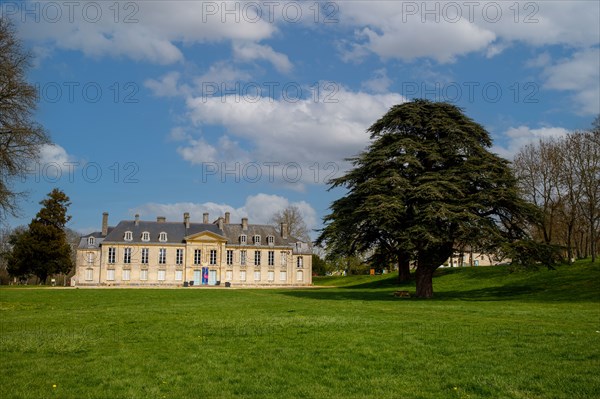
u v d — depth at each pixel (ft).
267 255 313.53
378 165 121.49
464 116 124.98
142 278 296.92
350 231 123.75
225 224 320.50
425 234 108.68
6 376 35.24
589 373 35.42
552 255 117.08
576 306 90.12
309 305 92.84
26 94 100.89
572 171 170.30
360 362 39.47
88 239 299.58
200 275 302.04
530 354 41.63
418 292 127.03
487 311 77.15
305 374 36.17
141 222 306.55
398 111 124.98
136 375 35.76
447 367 37.78
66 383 33.63
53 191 294.46
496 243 113.19
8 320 66.18
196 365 38.52
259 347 45.09
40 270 287.28
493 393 31.65
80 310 84.48
